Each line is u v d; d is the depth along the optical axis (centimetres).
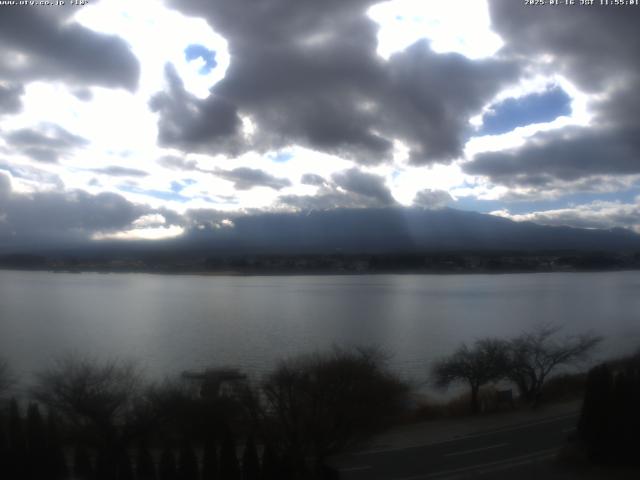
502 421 3497
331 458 2800
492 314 12381
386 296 17712
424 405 3869
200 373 5206
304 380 2914
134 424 2759
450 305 14625
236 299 16850
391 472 2602
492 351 4422
